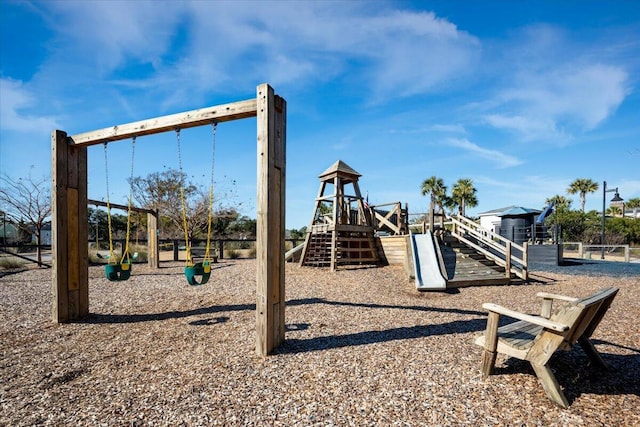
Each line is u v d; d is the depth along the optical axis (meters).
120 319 5.19
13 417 2.54
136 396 2.82
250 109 3.90
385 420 2.42
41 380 3.15
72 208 5.23
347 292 7.28
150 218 12.20
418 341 4.07
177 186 23.03
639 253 20.92
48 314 5.48
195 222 22.41
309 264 11.64
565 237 26.22
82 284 5.33
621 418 2.41
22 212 12.50
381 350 3.76
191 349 3.88
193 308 5.81
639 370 3.20
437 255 9.37
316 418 2.45
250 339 4.17
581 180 38.97
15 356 3.74
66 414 2.57
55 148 4.99
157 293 7.12
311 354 3.67
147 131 4.62
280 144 4.09
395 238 11.34
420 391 2.81
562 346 2.68
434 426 2.34
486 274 8.91
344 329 4.60
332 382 3.00
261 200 3.72
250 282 8.45
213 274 9.97
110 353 3.80
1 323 4.98
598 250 22.45
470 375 3.10
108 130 4.85
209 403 2.68
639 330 4.45
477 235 10.55
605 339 4.09
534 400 2.66
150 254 12.20
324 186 12.18
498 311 2.91
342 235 11.77
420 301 6.55
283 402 2.68
